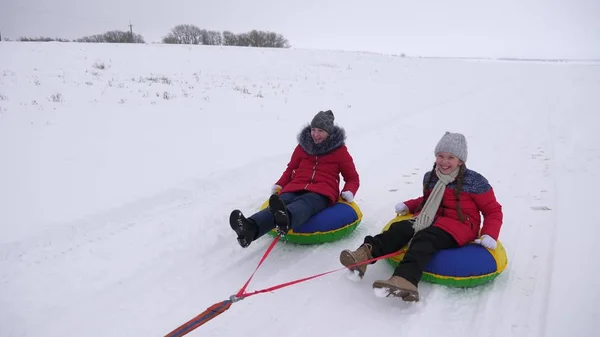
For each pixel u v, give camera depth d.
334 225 4.14
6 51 19.05
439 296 3.32
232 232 4.51
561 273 3.53
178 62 20.03
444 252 3.44
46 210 4.68
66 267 3.79
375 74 19.84
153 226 4.57
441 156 3.62
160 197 5.23
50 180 5.54
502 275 3.60
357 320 3.08
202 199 5.36
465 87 16.53
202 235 4.41
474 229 3.60
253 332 2.97
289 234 4.12
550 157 6.82
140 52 21.48
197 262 3.95
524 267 3.71
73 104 10.18
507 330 2.92
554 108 11.17
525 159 6.82
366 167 6.77
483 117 10.49
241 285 3.58
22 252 3.96
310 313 3.17
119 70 16.86
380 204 5.32
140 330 3.03
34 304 3.28
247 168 6.43
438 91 15.50
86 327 3.05
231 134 8.41
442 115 10.90
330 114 4.44
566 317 2.98
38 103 10.02
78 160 6.35
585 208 4.79
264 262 3.94
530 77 19.62
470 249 3.46
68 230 4.32
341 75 19.20
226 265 3.90
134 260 3.94
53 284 3.54
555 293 3.27
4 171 5.80
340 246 4.20
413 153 7.54
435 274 3.39
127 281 3.62
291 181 4.54
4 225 4.31
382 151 7.68
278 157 7.07
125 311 3.24
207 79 16.45
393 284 2.96
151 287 3.55
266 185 5.93
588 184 5.53
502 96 13.99
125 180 5.65
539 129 8.80
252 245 4.27
